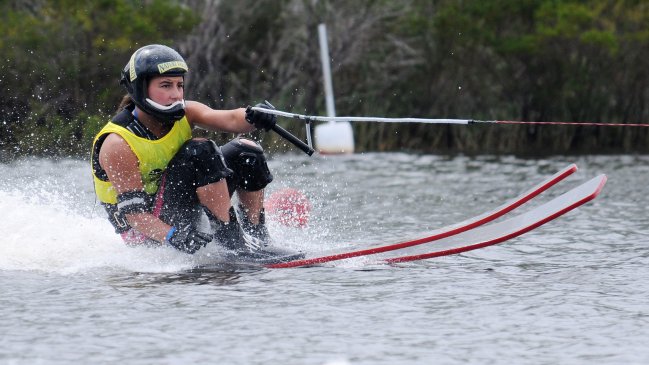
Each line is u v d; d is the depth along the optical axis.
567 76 75.88
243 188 20.53
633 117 75.19
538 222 19.48
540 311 15.41
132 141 19.64
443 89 77.38
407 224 26.20
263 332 14.20
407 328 14.41
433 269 18.94
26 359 12.95
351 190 36.31
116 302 16.02
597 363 12.72
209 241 19.20
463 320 14.88
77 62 60.41
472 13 76.25
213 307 15.70
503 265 19.38
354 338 13.89
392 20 77.62
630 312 15.31
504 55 75.44
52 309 15.55
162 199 19.89
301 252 19.83
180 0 73.50
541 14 74.50
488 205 31.11
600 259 20.05
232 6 73.62
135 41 64.69
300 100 72.69
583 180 40.56
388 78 75.88
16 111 54.38
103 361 12.84
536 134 72.75
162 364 12.70
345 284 17.50
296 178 41.53
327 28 74.44
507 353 13.16
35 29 61.22
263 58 73.56
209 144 19.77
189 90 71.38
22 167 39.19
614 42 72.19
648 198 32.25
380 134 70.38
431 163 51.62
